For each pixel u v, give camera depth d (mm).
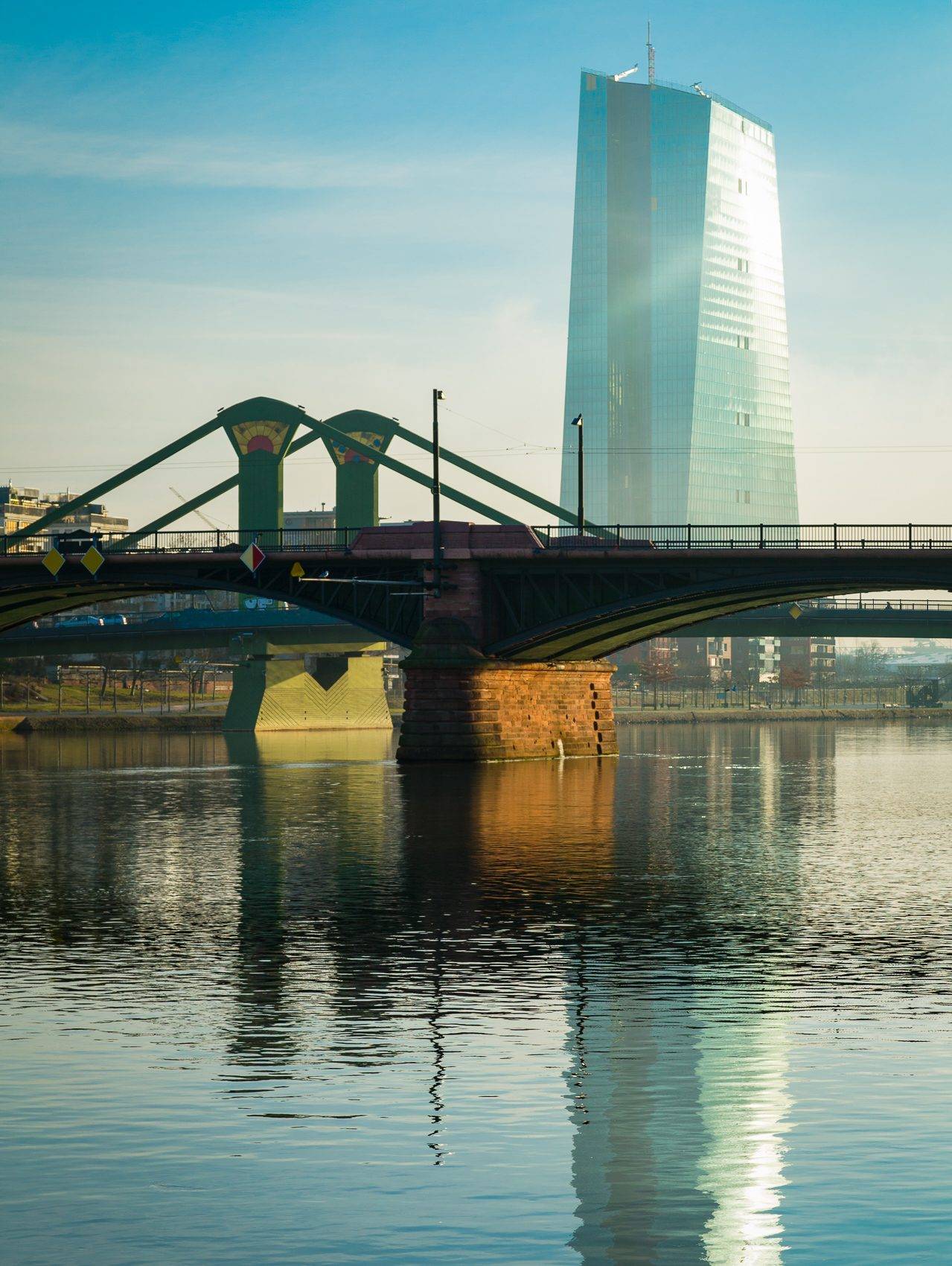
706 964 26859
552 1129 16734
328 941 29234
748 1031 21578
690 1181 14945
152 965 26797
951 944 28922
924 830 52938
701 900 34750
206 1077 19016
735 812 61031
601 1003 23500
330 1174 15258
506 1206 14320
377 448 188000
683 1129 16672
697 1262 13000
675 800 68125
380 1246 13391
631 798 69438
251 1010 23062
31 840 50188
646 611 104000
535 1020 22281
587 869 40969
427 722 101188
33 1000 23781
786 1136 16422
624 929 30625
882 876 39438
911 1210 14164
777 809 62438
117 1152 15961
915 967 26469
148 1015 22672
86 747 149250
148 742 162750
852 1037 21188
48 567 107500
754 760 116312
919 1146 16031
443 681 100875
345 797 70500
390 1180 15047
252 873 40375
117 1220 14016
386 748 144625
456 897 35250
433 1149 16016
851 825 54719
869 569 96688
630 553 99438
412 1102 17828
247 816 59406
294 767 102875
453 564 102375
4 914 32844
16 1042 20891
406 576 104875
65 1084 18688
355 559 104438
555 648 113375
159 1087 18531
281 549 107438
